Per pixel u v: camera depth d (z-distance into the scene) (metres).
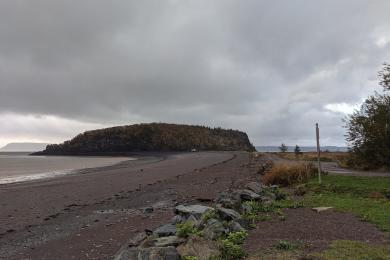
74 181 32.34
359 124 28.34
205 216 10.09
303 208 13.42
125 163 74.31
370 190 16.55
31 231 13.26
